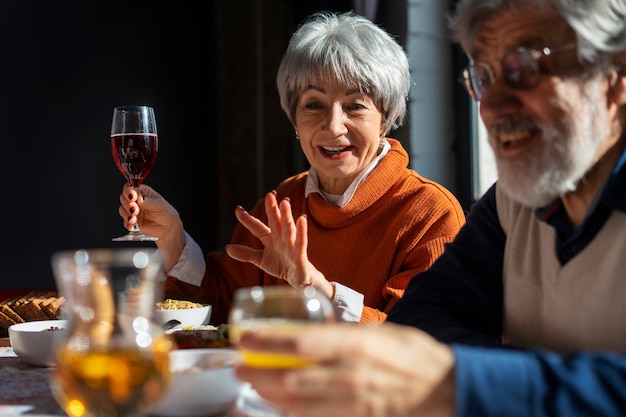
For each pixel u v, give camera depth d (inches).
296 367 26.4
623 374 30.4
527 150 42.1
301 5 145.5
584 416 29.4
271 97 155.1
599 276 42.0
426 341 29.0
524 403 29.0
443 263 54.0
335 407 26.5
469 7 43.7
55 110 143.7
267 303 29.0
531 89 41.2
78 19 145.9
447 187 129.9
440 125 129.0
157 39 154.6
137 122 72.9
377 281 74.5
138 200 76.1
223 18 160.7
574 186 42.8
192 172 158.9
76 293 30.0
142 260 30.2
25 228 141.1
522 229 48.9
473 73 43.9
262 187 156.6
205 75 160.6
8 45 138.9
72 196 145.6
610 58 41.2
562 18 40.8
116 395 29.2
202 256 81.4
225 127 161.2
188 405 35.9
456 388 28.5
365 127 76.4
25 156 140.9
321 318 29.0
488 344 43.3
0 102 138.3
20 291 90.1
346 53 74.8
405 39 125.9
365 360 26.6
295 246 59.6
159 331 31.0
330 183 79.5
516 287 48.1
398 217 75.2
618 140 43.1
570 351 43.9
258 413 37.4
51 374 47.5
